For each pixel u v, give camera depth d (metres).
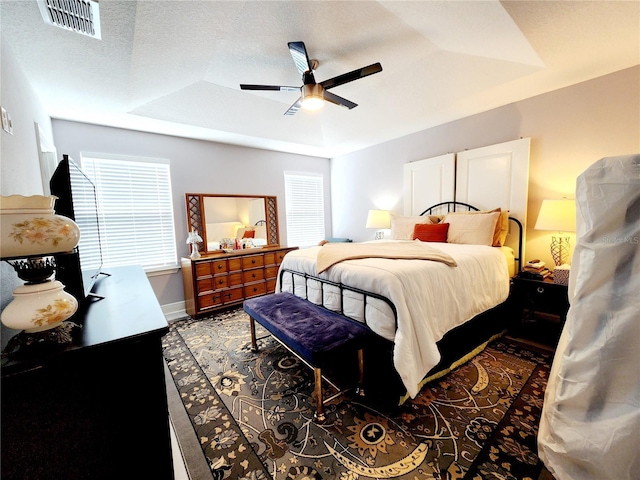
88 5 1.36
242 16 1.76
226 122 3.24
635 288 0.92
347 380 1.96
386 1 1.64
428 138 3.72
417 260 1.98
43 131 2.23
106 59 1.85
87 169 2.95
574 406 1.02
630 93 2.26
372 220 4.05
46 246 0.80
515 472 1.21
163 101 2.71
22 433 0.77
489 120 3.12
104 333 0.89
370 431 1.48
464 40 2.02
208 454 1.36
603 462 0.90
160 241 3.43
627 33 1.76
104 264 3.07
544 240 2.79
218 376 2.07
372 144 4.41
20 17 1.38
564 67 2.24
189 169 3.61
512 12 1.53
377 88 2.92
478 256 2.26
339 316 1.96
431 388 1.83
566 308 2.24
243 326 3.04
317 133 4.07
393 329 1.62
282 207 4.60
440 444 1.38
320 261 2.19
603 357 0.96
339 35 2.01
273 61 2.32
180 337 2.78
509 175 2.95
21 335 0.83
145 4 1.44
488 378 1.93
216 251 3.74
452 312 1.88
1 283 1.09
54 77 1.96
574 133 2.56
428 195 3.71
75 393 0.82
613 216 0.98
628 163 0.96
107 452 0.87
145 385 0.91
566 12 1.55
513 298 2.59
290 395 1.82
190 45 1.91
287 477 1.23
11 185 1.35
